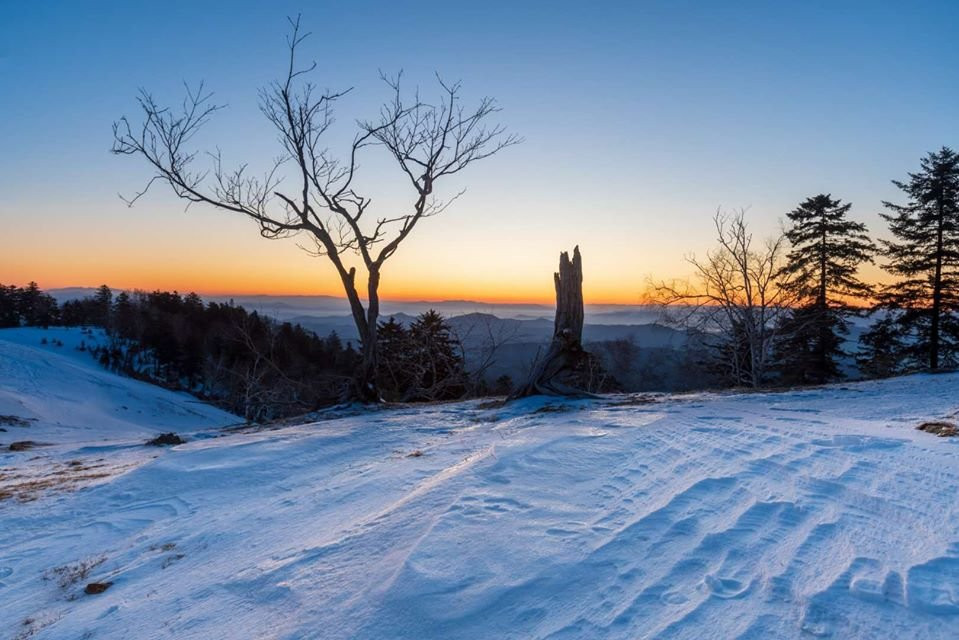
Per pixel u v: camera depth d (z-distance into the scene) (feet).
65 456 39.27
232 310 269.85
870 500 13.74
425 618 11.01
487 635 10.26
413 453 28.19
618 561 12.18
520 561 12.70
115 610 14.70
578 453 21.99
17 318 369.30
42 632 14.05
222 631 12.43
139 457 36.22
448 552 13.55
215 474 27.66
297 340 207.62
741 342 79.82
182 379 239.09
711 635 9.21
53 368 176.65
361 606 11.95
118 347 274.16
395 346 70.74
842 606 9.54
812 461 17.25
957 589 9.66
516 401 43.16
